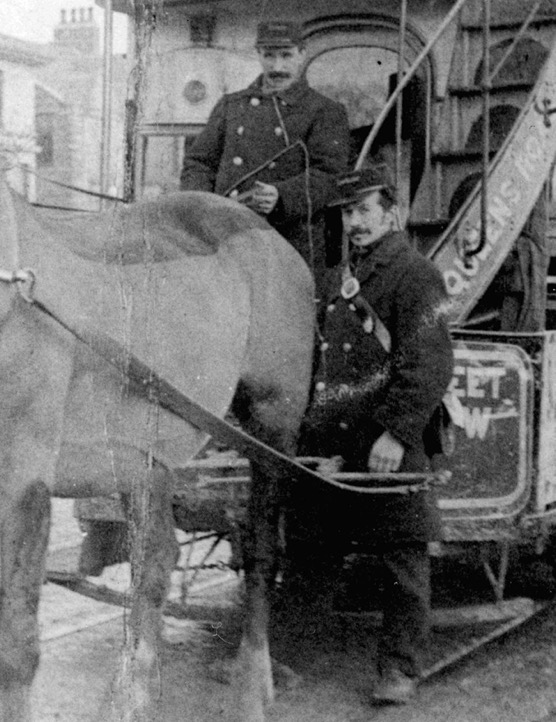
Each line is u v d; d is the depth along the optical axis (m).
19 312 3.08
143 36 4.02
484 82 4.46
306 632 4.82
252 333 4.03
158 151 5.64
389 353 4.04
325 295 4.26
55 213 4.02
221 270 3.93
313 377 4.27
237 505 4.25
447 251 4.68
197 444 3.79
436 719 3.93
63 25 9.76
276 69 4.70
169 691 4.12
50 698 4.01
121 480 3.53
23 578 3.13
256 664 3.97
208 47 5.57
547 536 4.90
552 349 4.73
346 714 3.96
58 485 3.39
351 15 5.50
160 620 3.83
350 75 5.56
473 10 5.64
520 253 5.29
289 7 5.53
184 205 4.09
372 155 5.53
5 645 3.11
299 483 4.03
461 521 4.41
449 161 5.46
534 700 4.12
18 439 3.13
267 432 4.16
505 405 4.50
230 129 4.75
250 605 4.06
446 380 3.97
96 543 4.40
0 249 3.07
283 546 4.38
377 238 4.12
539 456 4.62
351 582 4.97
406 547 4.05
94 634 4.80
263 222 4.23
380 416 3.95
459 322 4.68
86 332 3.19
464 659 4.57
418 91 5.53
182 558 6.04
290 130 4.64
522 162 4.90
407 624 4.04
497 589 4.74
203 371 3.76
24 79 8.88
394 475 3.90
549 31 5.78
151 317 3.56
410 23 5.49
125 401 3.43
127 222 3.87
